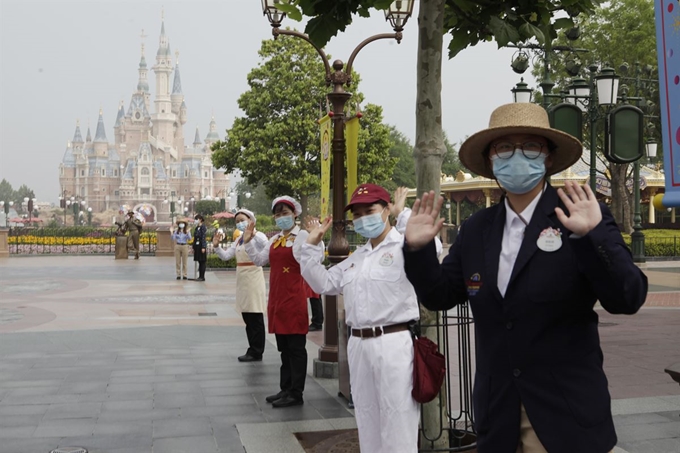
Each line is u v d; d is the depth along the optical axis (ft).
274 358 29.22
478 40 16.78
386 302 12.92
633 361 28.32
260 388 23.62
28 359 28.94
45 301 51.37
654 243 96.37
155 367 27.30
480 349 8.78
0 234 113.60
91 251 127.24
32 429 18.69
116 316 42.96
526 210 8.70
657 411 20.22
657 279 67.10
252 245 24.00
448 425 16.31
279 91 106.01
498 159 8.67
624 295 7.55
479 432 8.73
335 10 15.02
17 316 42.75
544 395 8.11
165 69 595.06
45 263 98.68
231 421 19.54
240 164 107.96
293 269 21.03
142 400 21.95
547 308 8.09
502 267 8.58
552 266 8.11
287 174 107.65
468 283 8.80
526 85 42.98
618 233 7.84
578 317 8.23
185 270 70.79
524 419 8.36
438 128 14.74
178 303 50.37
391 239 13.35
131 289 60.70
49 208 536.01
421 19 14.62
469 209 183.32
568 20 15.16
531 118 8.61
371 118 111.55
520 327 8.21
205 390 23.35
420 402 12.68
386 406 12.69
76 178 549.13
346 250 24.38
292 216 21.08
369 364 13.01
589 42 100.22
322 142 25.07
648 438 17.60
